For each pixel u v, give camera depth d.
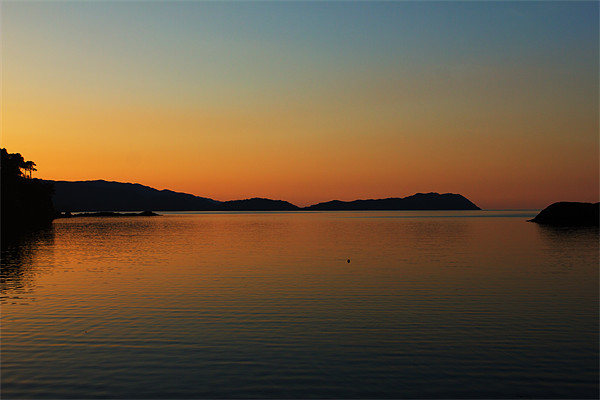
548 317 18.81
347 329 17.19
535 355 14.27
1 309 20.31
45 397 11.41
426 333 16.62
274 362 13.73
